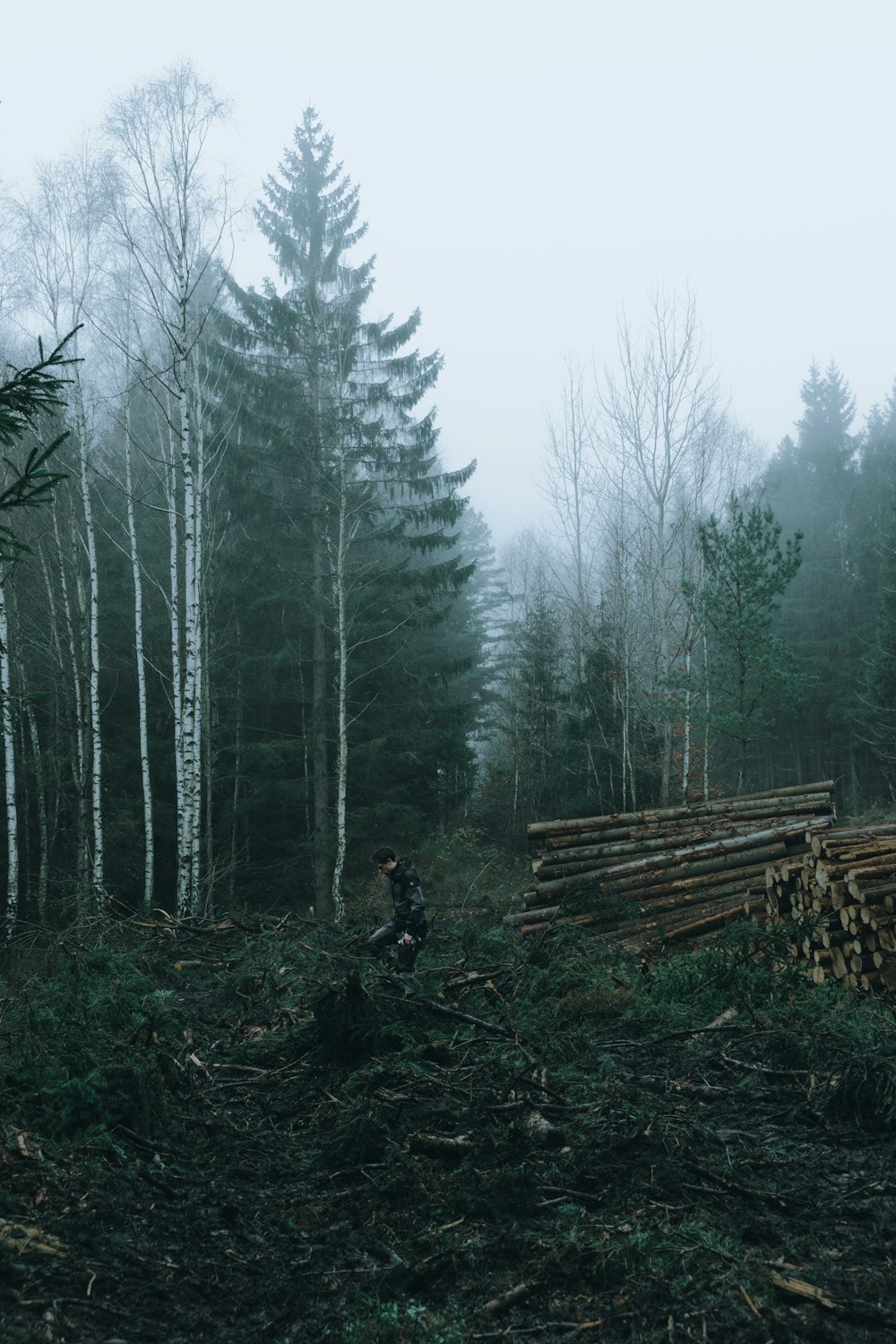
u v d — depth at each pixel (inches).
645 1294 126.0
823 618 1438.2
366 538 881.5
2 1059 211.9
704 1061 226.4
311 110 936.3
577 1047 240.2
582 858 424.8
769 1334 117.0
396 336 918.4
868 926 279.4
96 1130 181.5
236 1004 329.4
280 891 865.5
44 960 414.9
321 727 849.5
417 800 966.4
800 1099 198.8
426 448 909.2
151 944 422.6
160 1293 130.0
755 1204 150.9
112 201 726.5
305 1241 146.8
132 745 915.4
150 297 732.0
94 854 699.4
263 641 924.6
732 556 703.7
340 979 293.3
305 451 853.8
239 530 897.5
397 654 924.6
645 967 334.3
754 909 374.9
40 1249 135.3
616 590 1088.2
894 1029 229.0
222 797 925.2
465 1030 255.1
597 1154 169.6
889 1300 122.9
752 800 466.0
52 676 834.2
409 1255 140.5
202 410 839.7
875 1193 152.9
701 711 727.7
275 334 874.8
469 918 563.5
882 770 1272.1
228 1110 215.6
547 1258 136.3
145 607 935.0
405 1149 178.5
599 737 1025.5
